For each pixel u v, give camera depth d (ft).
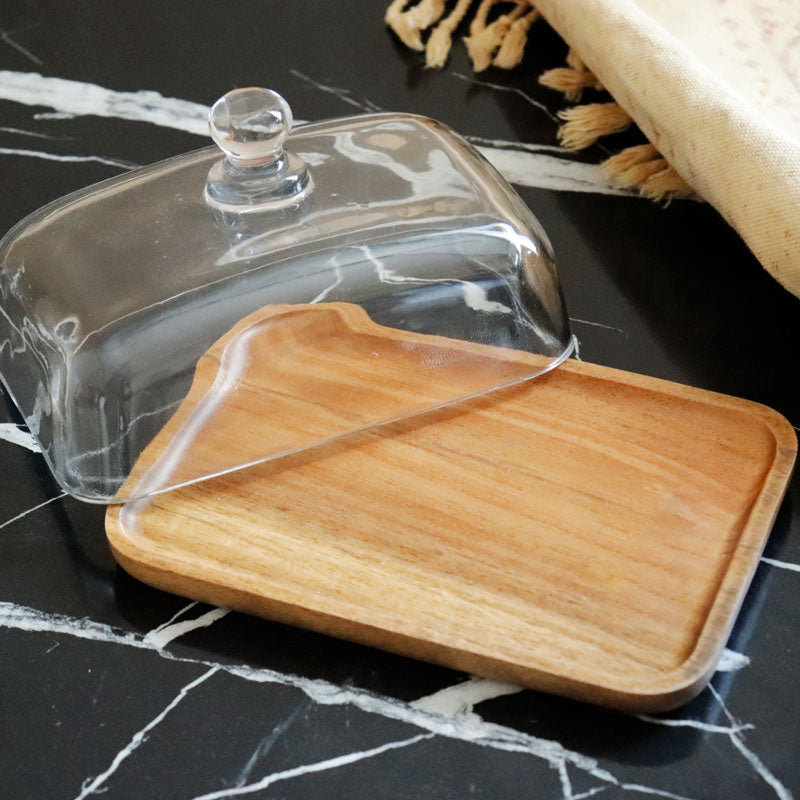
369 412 2.30
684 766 1.75
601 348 2.52
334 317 2.27
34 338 2.26
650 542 2.03
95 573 2.09
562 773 1.75
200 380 2.23
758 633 1.93
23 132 3.26
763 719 1.81
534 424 2.30
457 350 2.34
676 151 2.70
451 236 2.29
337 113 3.30
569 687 1.80
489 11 3.73
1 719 1.85
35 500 2.24
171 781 1.75
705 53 3.14
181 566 1.99
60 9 3.85
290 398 2.28
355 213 2.27
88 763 1.78
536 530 2.07
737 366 2.46
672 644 1.85
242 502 2.16
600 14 2.89
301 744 1.80
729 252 2.77
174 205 2.29
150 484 2.17
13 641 1.97
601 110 3.11
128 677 1.91
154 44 3.66
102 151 3.18
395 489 2.17
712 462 2.19
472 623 1.90
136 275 2.21
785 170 2.39
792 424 2.31
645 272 2.72
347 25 3.73
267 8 3.83
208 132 3.26
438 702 1.85
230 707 1.85
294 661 1.92
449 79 3.44
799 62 3.10
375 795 1.73
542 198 2.96
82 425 2.18
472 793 1.72
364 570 2.01
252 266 2.22
